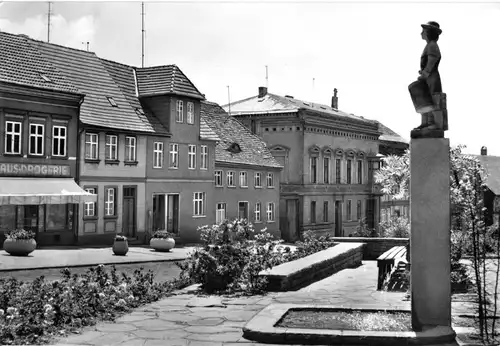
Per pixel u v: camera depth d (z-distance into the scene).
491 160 62.97
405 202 69.12
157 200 38.47
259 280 14.04
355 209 60.81
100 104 35.38
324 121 55.66
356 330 9.25
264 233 16.39
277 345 8.96
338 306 11.37
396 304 12.45
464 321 10.39
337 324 9.84
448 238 9.16
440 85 9.33
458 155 16.75
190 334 9.61
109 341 9.17
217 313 11.34
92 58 38.66
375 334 8.88
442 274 9.16
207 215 41.97
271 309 10.97
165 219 38.69
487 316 10.20
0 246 28.33
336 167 58.12
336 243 24.91
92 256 26.38
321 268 17.62
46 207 30.72
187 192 40.16
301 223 53.03
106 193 34.00
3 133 28.33
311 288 15.21
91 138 33.19
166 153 38.44
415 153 9.27
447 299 9.14
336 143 57.88
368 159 63.53
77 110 31.97
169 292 13.81
